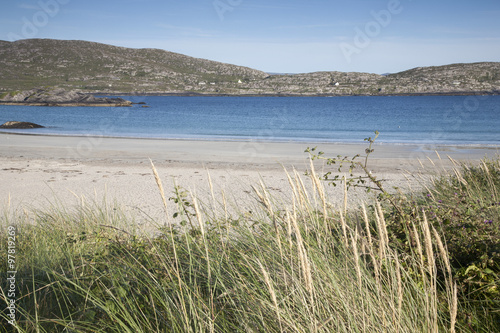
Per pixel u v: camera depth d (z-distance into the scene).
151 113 68.44
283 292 2.40
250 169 14.82
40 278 3.40
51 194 10.30
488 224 3.57
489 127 41.97
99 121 48.16
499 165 7.80
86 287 2.96
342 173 13.52
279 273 2.58
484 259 3.00
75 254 3.73
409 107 91.25
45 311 2.86
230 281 2.65
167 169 14.80
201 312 2.28
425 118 57.62
